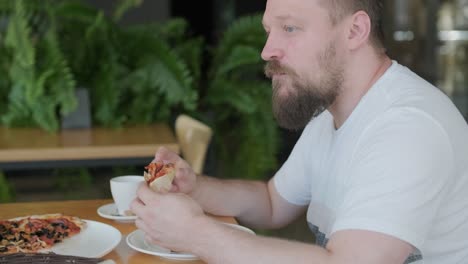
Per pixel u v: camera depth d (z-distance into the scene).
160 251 1.09
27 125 2.95
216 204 1.38
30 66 2.84
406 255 0.96
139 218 1.07
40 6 3.13
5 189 3.14
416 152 0.99
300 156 1.40
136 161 2.37
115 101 3.00
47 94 2.89
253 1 5.52
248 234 1.01
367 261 0.94
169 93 3.11
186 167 1.34
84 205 1.44
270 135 3.41
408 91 1.09
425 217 0.98
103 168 3.14
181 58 3.47
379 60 1.13
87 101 2.94
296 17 1.07
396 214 0.96
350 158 1.12
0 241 1.10
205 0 5.48
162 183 1.09
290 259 0.96
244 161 3.38
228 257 0.99
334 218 1.19
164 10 4.66
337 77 1.10
